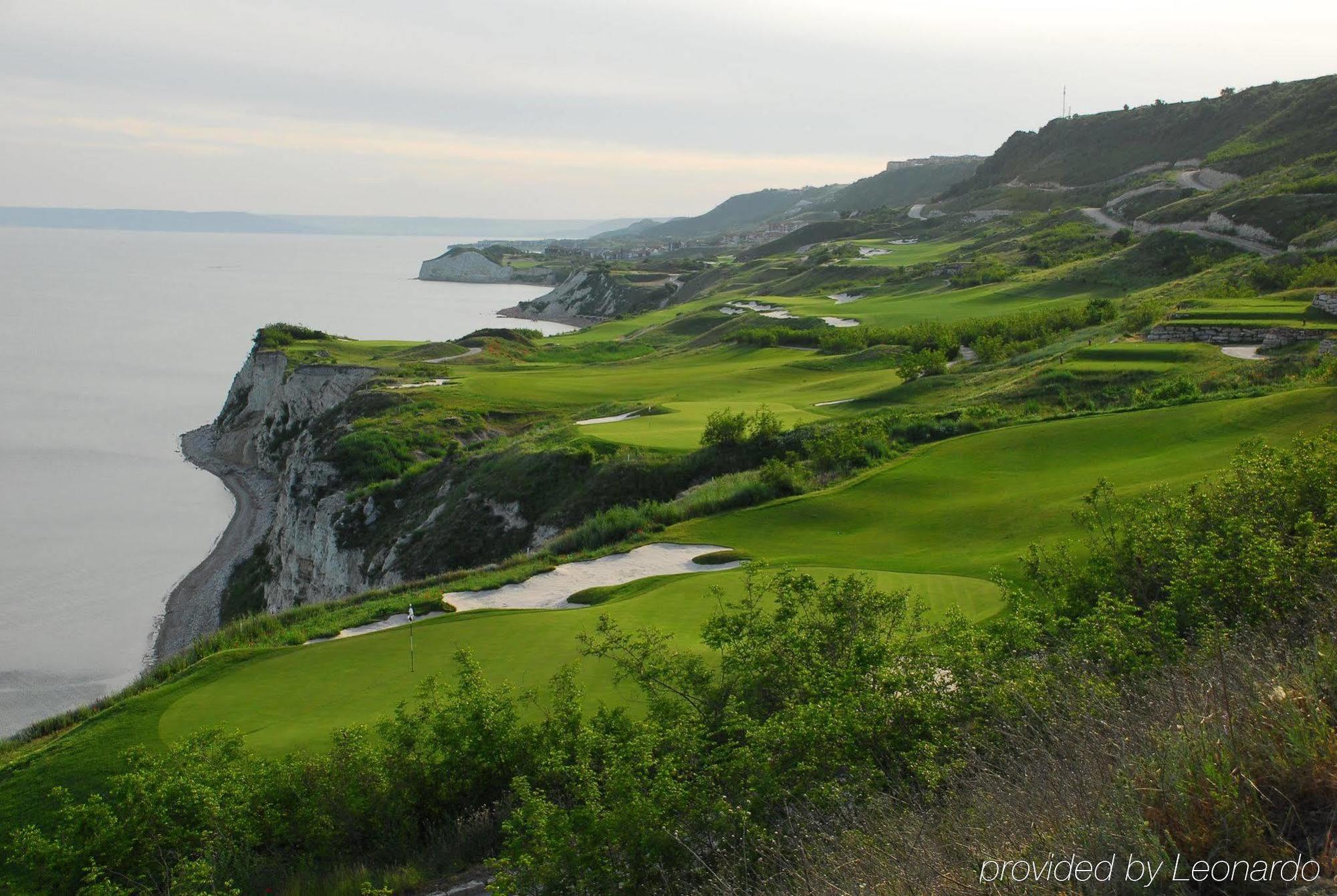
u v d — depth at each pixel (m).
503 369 83.56
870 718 10.07
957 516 27.23
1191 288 64.25
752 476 35.03
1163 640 10.74
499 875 9.75
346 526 46.88
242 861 13.02
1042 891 5.74
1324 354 38.62
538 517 40.19
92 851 12.60
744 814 8.77
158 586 49.41
